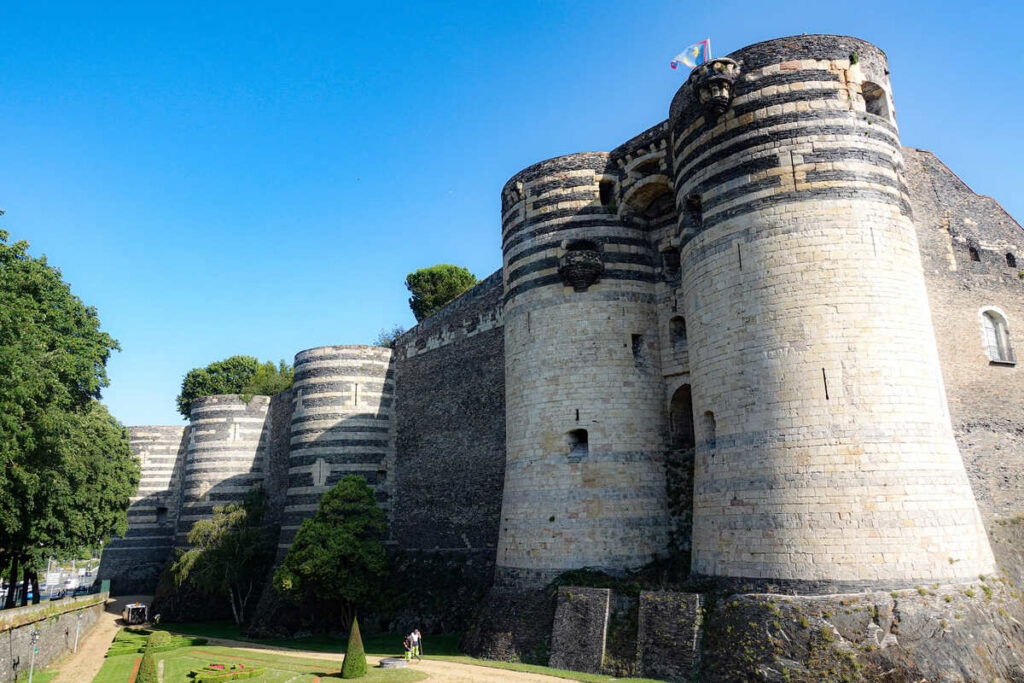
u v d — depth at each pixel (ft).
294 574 132.36
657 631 76.74
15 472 92.84
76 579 297.33
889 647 63.93
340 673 91.61
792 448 73.05
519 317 107.76
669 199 104.94
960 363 93.15
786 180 79.05
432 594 134.21
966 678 62.85
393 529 158.81
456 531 138.62
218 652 120.88
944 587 67.56
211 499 196.24
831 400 72.74
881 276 76.23
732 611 71.61
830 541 69.26
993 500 88.74
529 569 96.48
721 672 69.21
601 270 102.78
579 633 84.69
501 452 130.93
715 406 80.53
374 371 168.96
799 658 65.46
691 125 88.22
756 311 78.02
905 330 75.66
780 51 82.58
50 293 109.29
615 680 75.36
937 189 99.86
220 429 201.87
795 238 77.36
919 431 72.69
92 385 110.01
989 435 91.61
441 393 151.74
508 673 83.20
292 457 166.09
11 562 131.85
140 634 153.89
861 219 77.30
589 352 100.73
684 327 101.55
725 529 76.13
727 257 81.35
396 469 163.02
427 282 249.14
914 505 69.72
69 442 105.50
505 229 115.34
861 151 79.66
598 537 93.76
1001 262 101.45
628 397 99.19
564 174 108.37
